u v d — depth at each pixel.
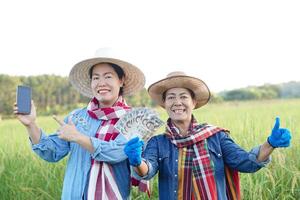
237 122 8.52
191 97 4.24
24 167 7.14
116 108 4.15
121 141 4.00
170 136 4.13
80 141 3.89
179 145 4.08
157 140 4.21
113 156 3.94
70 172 4.13
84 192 4.04
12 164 7.27
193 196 4.00
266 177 5.83
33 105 4.09
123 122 4.08
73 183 4.06
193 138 4.04
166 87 4.20
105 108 4.14
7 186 6.60
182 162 4.05
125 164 4.16
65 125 3.96
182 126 4.18
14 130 12.58
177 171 4.04
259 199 5.48
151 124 4.11
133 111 4.10
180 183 4.03
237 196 4.18
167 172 4.09
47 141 4.13
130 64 4.22
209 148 4.08
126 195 4.18
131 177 4.28
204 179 4.00
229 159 4.07
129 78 4.47
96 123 4.16
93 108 4.22
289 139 3.70
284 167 5.75
